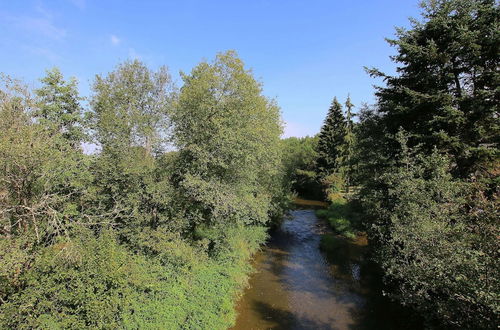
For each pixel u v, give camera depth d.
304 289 14.91
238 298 13.62
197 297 11.84
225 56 14.54
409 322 11.02
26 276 8.21
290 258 19.56
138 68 18.89
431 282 7.91
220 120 13.67
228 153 14.06
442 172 10.00
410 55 14.13
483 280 6.19
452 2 13.10
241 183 16.09
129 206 13.34
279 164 24.58
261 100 17.52
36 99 11.57
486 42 12.12
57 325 7.83
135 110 15.93
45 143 9.67
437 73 13.53
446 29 13.30
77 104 15.10
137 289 10.45
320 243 22.77
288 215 31.03
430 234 8.54
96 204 13.46
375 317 12.08
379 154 16.12
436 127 13.41
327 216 30.88
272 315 12.43
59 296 8.28
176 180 15.69
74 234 10.39
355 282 15.64
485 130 12.55
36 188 10.04
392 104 14.56
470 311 6.90
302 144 68.88
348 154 40.62
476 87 13.37
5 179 8.85
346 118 44.06
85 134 14.88
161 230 13.27
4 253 7.53
